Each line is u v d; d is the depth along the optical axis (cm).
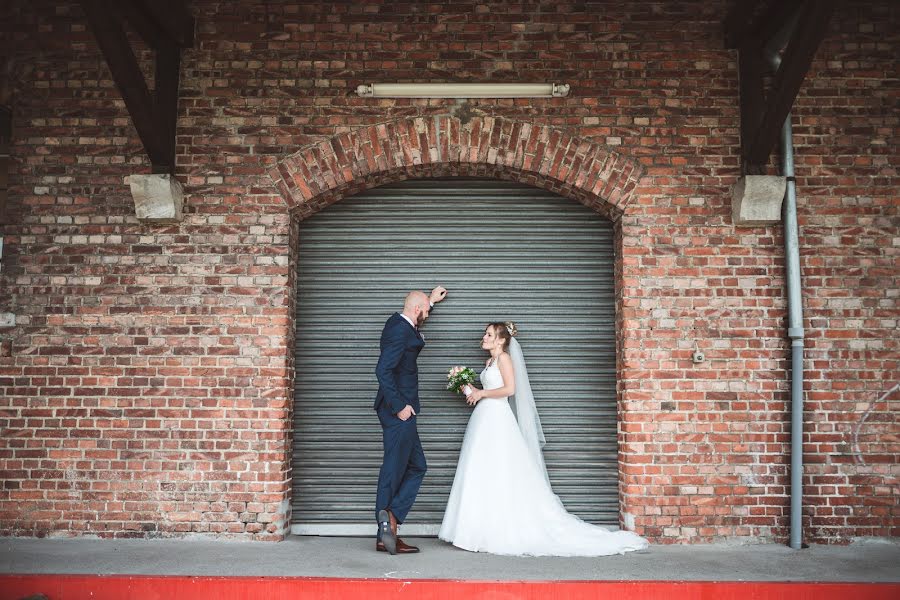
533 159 536
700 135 539
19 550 475
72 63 544
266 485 516
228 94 541
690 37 546
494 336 529
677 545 508
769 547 503
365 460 553
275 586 411
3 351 523
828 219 534
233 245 532
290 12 546
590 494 549
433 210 570
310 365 560
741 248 532
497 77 543
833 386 523
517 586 409
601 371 558
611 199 534
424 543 518
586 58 545
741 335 527
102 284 528
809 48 453
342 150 536
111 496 514
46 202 534
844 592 411
